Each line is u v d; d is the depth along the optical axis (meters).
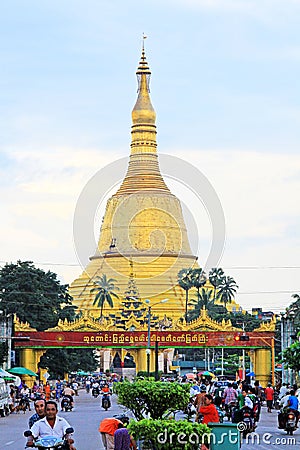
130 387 38.28
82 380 183.38
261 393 85.06
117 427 32.59
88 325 136.50
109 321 152.12
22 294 142.88
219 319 178.25
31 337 133.88
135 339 136.12
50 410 28.83
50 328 139.50
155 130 192.38
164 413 38.44
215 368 183.88
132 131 192.62
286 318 113.06
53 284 154.00
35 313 143.50
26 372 95.69
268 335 135.88
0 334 116.12
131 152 189.62
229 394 58.91
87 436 51.69
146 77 197.88
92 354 175.62
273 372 134.75
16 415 76.75
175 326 139.62
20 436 51.94
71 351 160.25
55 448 27.94
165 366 180.12
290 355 73.88
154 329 140.62
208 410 37.88
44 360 145.25
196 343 136.00
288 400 52.78
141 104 192.88
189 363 190.75
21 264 148.12
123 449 29.84
